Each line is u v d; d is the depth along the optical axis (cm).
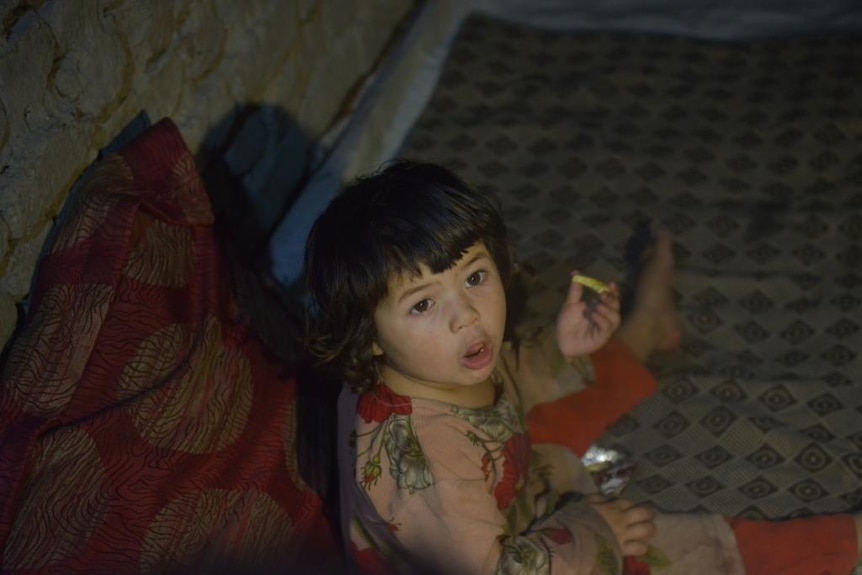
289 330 190
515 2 287
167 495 138
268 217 236
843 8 273
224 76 212
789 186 229
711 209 224
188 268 163
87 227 149
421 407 141
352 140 244
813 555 158
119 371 143
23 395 134
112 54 173
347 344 138
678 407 184
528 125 249
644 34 276
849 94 248
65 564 125
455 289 133
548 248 219
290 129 244
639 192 231
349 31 272
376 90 261
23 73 151
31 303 146
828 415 181
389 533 142
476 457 142
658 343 194
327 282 135
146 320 149
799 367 191
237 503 148
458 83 265
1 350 148
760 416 181
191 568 137
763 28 272
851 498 168
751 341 197
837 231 215
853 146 235
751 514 167
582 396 179
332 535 161
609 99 257
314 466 163
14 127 150
